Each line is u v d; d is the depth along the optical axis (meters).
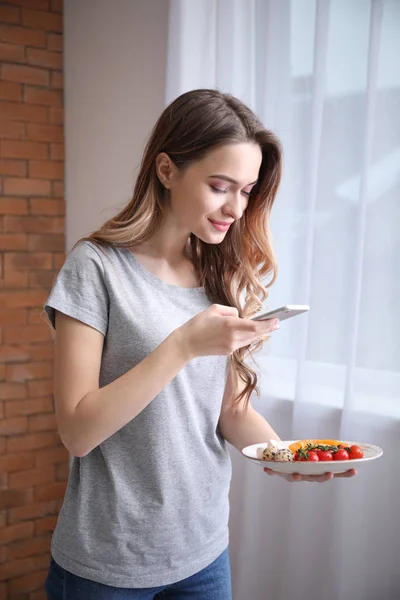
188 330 1.47
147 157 1.64
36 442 3.40
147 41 3.02
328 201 2.42
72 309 1.54
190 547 1.66
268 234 1.77
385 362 2.33
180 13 2.67
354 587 2.41
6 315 3.32
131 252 1.66
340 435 2.40
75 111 3.38
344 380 2.44
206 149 1.54
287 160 2.52
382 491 2.36
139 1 3.04
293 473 1.62
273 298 2.58
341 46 2.36
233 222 1.73
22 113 3.32
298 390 2.51
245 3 2.58
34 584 3.40
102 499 1.60
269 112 2.53
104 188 3.26
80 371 1.53
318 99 2.40
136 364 1.58
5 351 3.32
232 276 1.78
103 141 3.25
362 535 2.39
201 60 2.69
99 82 3.25
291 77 2.49
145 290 1.62
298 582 2.55
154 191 1.63
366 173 2.31
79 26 3.32
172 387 1.60
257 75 2.55
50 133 3.41
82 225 3.38
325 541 2.51
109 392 1.46
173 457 1.61
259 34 2.54
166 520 1.61
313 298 2.46
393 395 2.33
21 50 3.30
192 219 1.59
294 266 2.54
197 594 1.70
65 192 3.47
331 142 2.40
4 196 3.30
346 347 2.42
